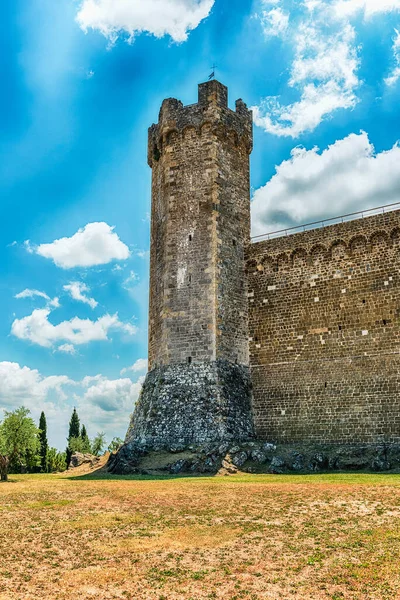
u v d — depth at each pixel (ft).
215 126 142.41
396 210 122.62
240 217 143.43
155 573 45.16
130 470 111.55
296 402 126.82
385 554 47.85
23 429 146.92
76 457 151.23
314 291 130.62
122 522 61.77
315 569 45.27
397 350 117.08
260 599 39.78
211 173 139.74
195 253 135.95
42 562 48.29
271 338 134.10
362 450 110.63
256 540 53.52
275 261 137.90
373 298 122.42
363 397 118.83
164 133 146.82
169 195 142.41
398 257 120.78
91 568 46.57
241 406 127.75
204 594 40.83
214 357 127.85
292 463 107.96
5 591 41.39
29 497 80.02
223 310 132.57
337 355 124.47
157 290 142.10
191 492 78.13
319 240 132.26
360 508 63.57
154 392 129.90
